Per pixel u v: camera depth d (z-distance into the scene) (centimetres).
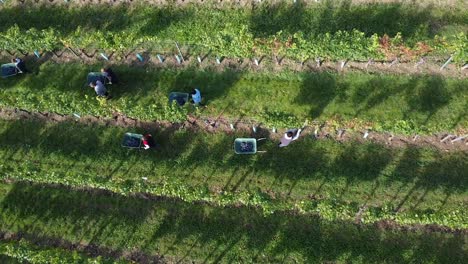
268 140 3173
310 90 3219
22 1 3591
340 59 3120
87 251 3095
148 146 3134
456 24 3231
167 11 3466
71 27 3509
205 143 3206
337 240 2966
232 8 3425
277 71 3278
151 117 3122
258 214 3058
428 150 3044
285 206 2889
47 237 3139
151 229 3094
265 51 3095
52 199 3194
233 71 3309
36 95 3194
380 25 3278
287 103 3209
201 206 3106
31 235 3147
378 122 3034
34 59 3469
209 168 3155
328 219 2891
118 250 3080
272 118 3016
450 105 3097
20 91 3369
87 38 3216
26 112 3369
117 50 3388
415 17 3272
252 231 3033
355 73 3212
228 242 3028
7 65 3431
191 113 3244
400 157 3048
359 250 2936
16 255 2942
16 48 3338
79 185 3167
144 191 3005
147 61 3391
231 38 3131
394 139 3084
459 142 3050
